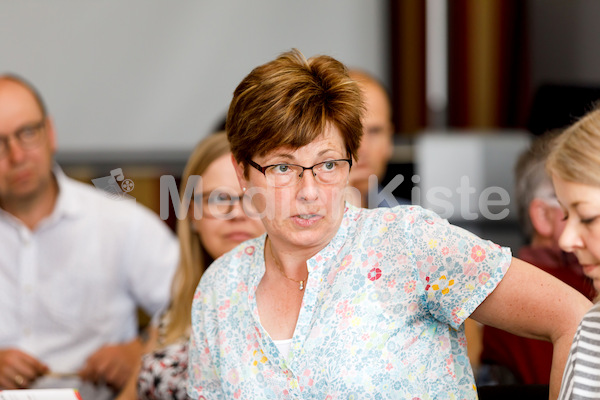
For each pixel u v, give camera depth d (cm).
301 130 344
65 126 1231
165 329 607
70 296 828
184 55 1257
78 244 827
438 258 353
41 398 392
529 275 354
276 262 387
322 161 356
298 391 362
